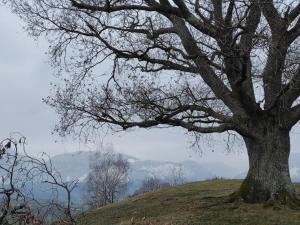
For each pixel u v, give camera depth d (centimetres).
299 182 2806
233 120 1938
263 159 1942
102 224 2014
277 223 1638
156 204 2312
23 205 592
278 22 1855
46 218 609
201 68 1983
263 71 2014
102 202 5169
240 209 1850
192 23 1788
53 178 628
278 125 1948
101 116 1970
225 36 1705
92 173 6812
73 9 2020
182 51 1970
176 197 2483
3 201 589
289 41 1905
